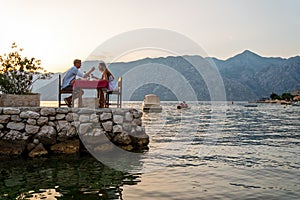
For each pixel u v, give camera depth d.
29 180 5.26
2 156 7.25
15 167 6.28
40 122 7.77
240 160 7.23
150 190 4.73
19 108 7.70
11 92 9.21
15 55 9.41
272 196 4.50
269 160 7.25
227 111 36.53
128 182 5.19
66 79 8.90
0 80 9.12
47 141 7.72
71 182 5.16
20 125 7.57
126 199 4.30
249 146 9.53
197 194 4.56
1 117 7.48
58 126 7.91
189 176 5.65
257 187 4.96
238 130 14.41
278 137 11.88
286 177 5.65
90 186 4.93
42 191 4.64
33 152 7.39
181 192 4.65
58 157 7.35
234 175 5.75
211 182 5.25
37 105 8.90
